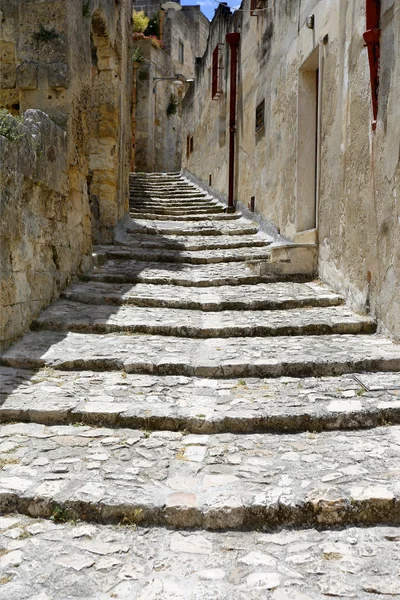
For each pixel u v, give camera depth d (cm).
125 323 559
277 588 234
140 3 2800
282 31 915
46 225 611
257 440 356
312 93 818
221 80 1424
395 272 504
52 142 607
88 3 749
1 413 383
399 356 460
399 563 250
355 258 605
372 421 374
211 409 385
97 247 905
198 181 1723
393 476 304
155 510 282
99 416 378
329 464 321
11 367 467
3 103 763
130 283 727
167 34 2670
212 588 234
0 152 473
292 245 748
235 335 546
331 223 688
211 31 1587
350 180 616
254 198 1123
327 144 704
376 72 534
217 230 1048
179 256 861
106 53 955
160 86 2545
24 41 663
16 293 521
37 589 234
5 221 486
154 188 1684
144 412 379
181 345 518
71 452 338
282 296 654
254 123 1116
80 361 467
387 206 516
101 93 970
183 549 262
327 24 694
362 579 239
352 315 583
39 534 273
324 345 506
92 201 959
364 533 272
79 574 244
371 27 533
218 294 675
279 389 423
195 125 1795
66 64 661
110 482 303
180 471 316
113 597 229
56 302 628
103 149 970
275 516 280
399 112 487
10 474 310
